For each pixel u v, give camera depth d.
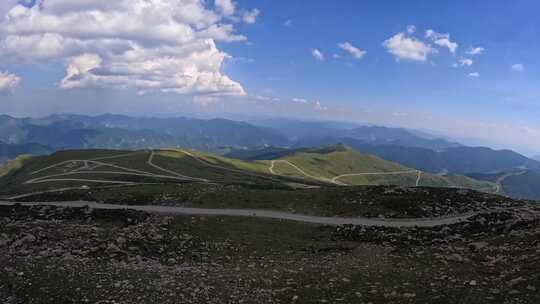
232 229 52.41
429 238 49.97
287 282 29.75
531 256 30.78
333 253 41.72
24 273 28.02
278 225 56.53
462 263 33.06
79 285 26.84
